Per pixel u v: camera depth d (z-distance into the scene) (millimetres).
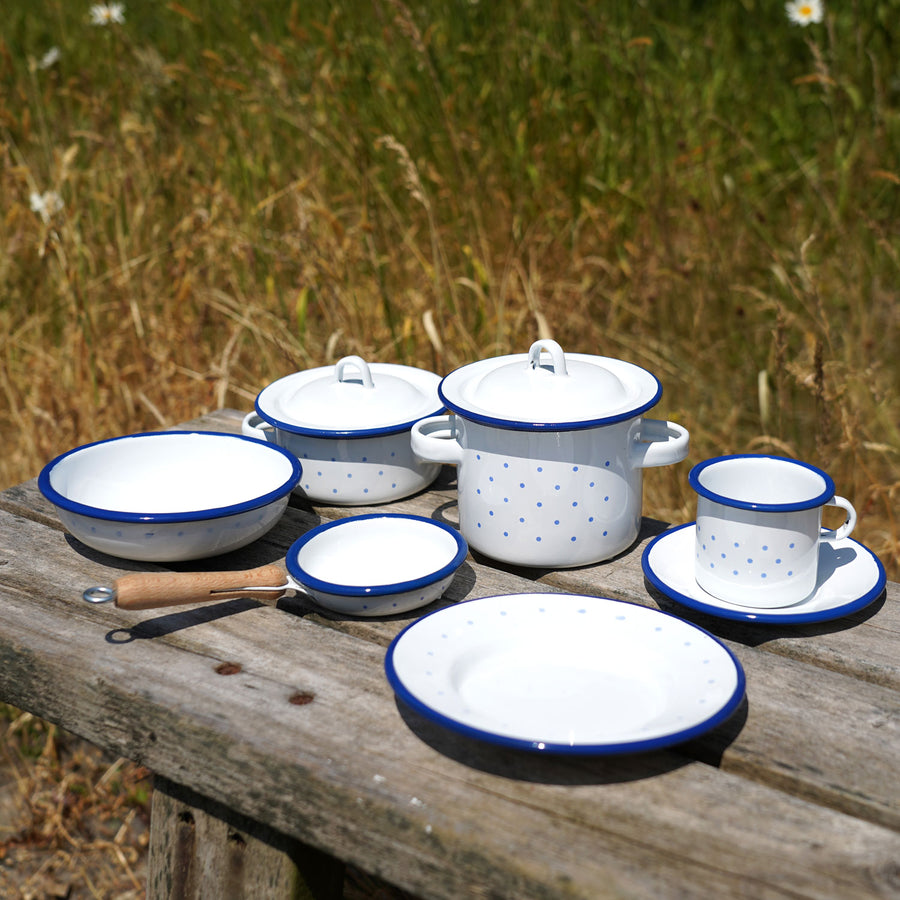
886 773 886
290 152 3176
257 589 1099
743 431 2750
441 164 3076
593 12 3393
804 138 3502
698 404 2773
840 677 1024
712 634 1071
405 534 1219
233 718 955
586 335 2715
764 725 952
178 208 2979
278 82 3025
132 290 2709
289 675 1023
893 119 3148
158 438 1380
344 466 1388
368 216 2811
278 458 1337
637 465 1249
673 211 3178
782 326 2273
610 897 757
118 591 1035
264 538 1334
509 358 1368
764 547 1102
